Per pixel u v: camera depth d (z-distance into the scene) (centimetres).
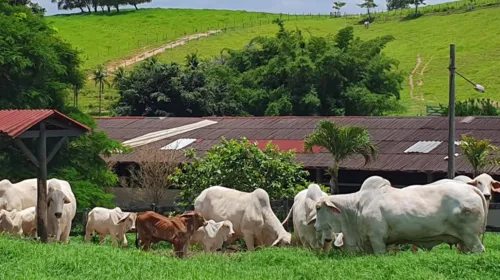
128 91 5466
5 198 1727
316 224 1445
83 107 6950
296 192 2161
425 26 10569
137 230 1551
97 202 2298
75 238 2006
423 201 1357
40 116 1612
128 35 11262
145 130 3575
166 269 1168
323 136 2361
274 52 6297
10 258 1221
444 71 8600
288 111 5494
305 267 1188
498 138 2842
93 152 2425
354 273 1138
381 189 1393
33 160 1630
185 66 6162
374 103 5591
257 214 1703
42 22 2573
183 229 1523
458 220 1336
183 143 3234
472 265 1158
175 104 5472
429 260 1184
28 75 2336
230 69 6159
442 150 2747
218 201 1759
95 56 9894
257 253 1362
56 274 1108
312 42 5909
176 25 11944
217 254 1468
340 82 5659
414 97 7762
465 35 9800
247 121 3497
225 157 2172
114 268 1148
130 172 3022
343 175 2939
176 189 2981
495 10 10581
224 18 12444
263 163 2161
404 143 2894
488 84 7869
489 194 1695
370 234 1378
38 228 1634
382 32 10719
